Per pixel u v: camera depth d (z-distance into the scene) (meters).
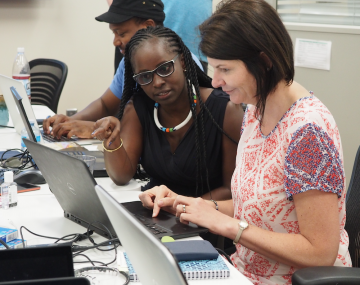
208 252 1.09
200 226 1.27
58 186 1.32
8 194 1.48
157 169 1.76
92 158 1.79
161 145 1.77
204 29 1.17
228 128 1.71
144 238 0.67
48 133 2.24
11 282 0.66
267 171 1.24
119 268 1.05
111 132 1.68
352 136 3.00
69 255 0.82
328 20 3.10
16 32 4.10
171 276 0.64
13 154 2.01
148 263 0.71
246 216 1.27
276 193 1.22
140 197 1.44
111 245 1.22
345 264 1.25
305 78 3.19
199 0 2.80
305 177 1.12
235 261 1.38
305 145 1.13
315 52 3.08
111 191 1.71
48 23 4.18
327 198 1.12
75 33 4.29
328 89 3.07
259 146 1.29
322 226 1.13
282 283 1.25
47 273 0.81
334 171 1.12
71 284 0.67
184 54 1.67
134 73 1.69
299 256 1.14
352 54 2.91
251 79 1.16
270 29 1.11
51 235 1.28
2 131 2.50
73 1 4.21
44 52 4.23
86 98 4.48
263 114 1.25
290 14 3.36
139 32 1.70
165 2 2.77
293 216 1.22
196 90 1.71
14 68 3.06
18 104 1.91
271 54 1.11
